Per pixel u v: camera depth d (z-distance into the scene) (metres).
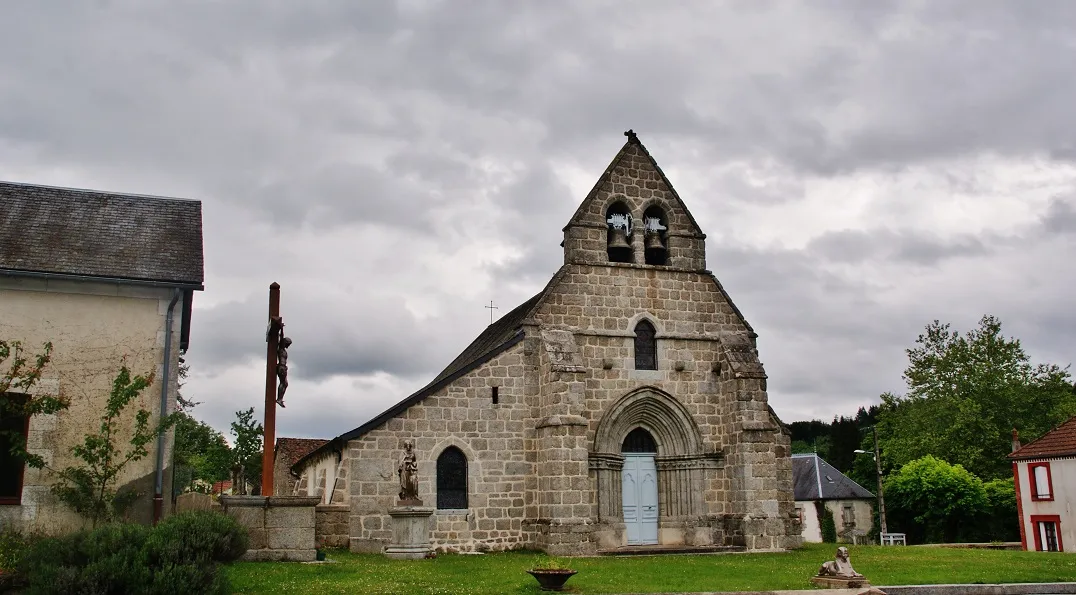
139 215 23.64
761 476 28.38
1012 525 52.75
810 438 112.94
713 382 30.17
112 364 20.31
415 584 17.22
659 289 30.20
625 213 30.80
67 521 19.16
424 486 26.30
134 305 20.86
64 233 21.81
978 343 63.03
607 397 28.72
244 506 19.42
